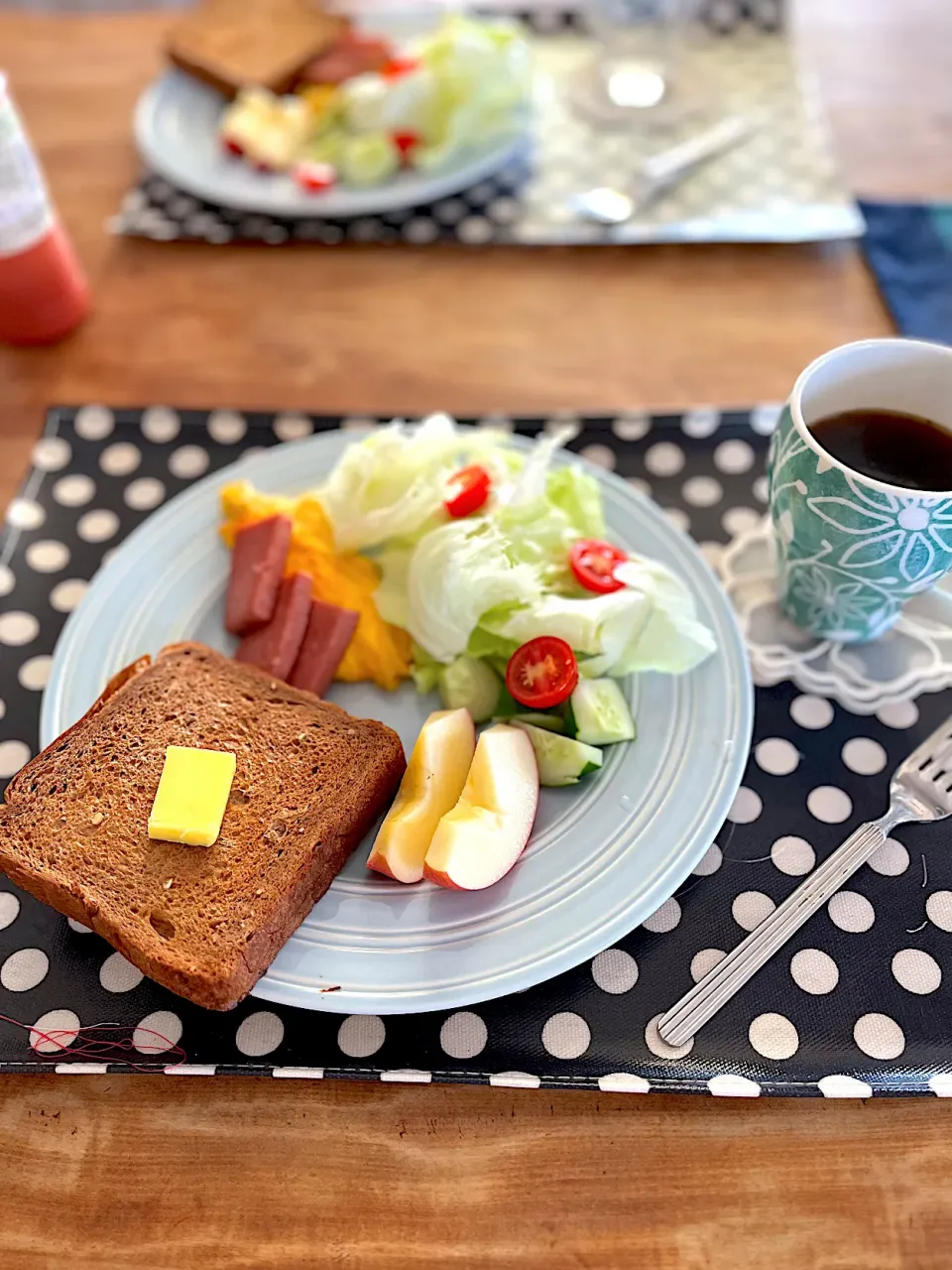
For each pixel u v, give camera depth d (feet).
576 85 2.05
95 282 1.80
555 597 1.22
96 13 2.27
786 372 1.62
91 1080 1.04
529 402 1.61
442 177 1.86
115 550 1.44
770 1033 1.03
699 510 1.47
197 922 1.02
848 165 1.90
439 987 1.01
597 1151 0.99
